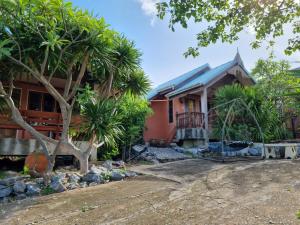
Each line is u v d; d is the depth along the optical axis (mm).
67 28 6066
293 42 3865
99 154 9922
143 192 4863
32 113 8352
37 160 6848
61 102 6371
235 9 3588
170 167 7664
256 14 3570
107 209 3973
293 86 11320
